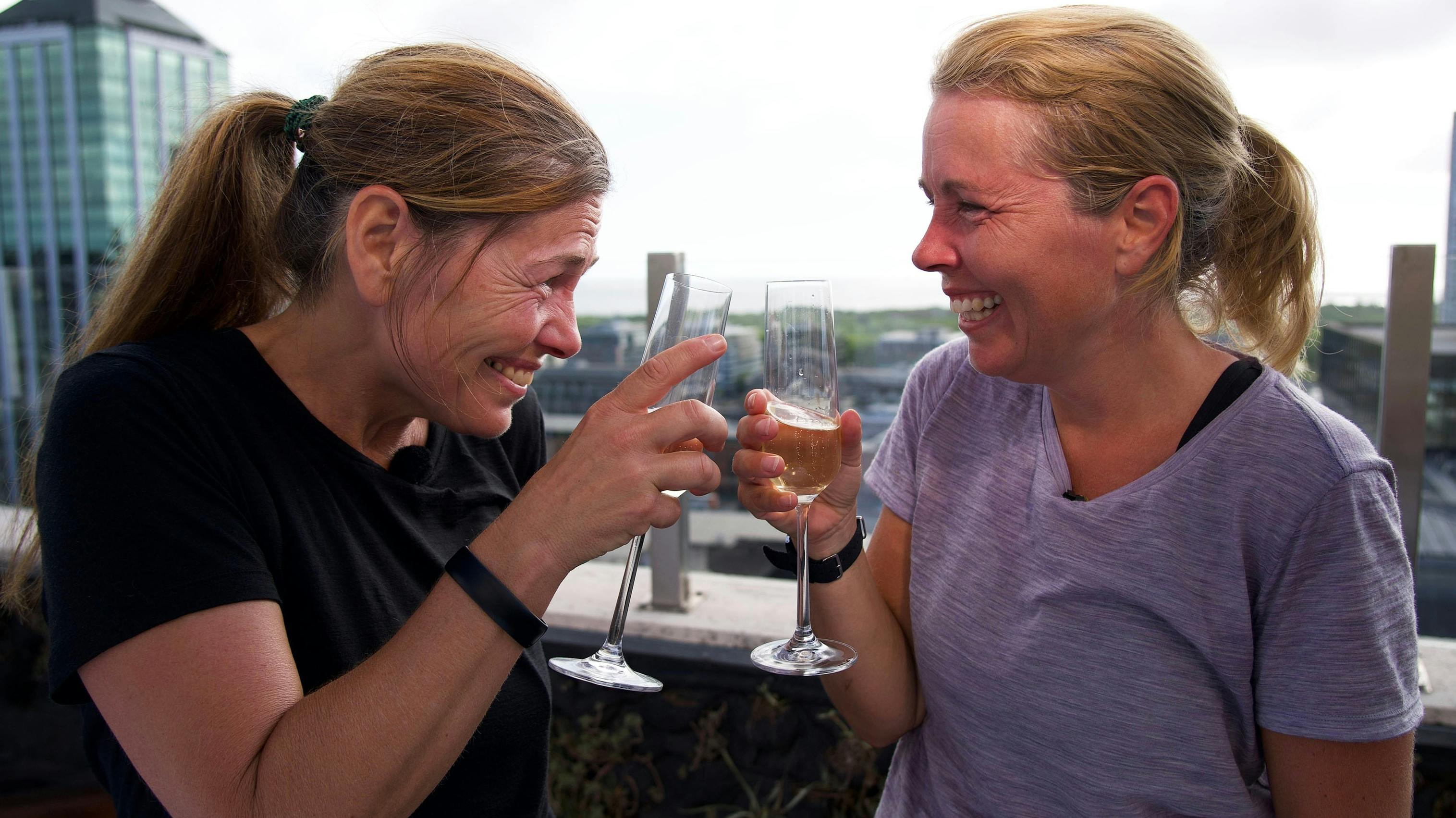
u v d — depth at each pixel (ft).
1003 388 3.48
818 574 3.50
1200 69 2.78
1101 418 3.12
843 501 3.45
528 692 3.41
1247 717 2.98
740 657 6.15
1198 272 3.05
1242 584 2.87
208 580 2.47
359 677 2.48
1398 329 5.36
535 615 2.54
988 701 3.30
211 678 2.40
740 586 7.18
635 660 6.38
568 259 2.82
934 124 2.82
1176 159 2.73
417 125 2.71
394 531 3.19
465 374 2.86
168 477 2.54
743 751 6.31
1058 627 3.12
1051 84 2.66
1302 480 2.78
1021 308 2.83
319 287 2.96
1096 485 3.17
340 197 2.83
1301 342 3.15
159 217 3.15
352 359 3.03
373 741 2.38
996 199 2.71
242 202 3.14
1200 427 2.95
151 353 2.81
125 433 2.54
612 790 6.61
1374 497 2.74
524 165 2.71
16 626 8.36
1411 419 5.41
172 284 3.13
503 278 2.75
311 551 2.93
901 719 3.71
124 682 2.40
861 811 6.08
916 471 3.73
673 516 2.65
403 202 2.71
